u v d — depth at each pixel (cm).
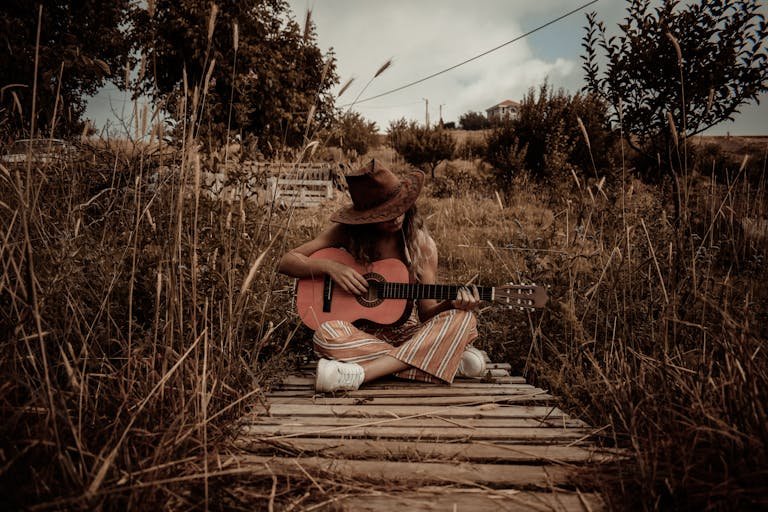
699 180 437
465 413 244
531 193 1262
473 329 298
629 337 291
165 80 1141
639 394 225
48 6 693
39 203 259
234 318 257
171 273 218
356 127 2731
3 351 187
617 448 194
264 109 1234
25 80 593
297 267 314
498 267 616
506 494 170
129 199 301
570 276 355
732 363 195
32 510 126
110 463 143
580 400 260
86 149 339
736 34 407
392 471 183
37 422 173
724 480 155
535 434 217
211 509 157
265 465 178
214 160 280
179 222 222
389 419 234
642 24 442
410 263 311
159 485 150
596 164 1212
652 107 447
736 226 345
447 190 1516
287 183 306
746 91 407
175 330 233
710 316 266
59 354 210
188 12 1091
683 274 296
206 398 202
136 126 236
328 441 209
